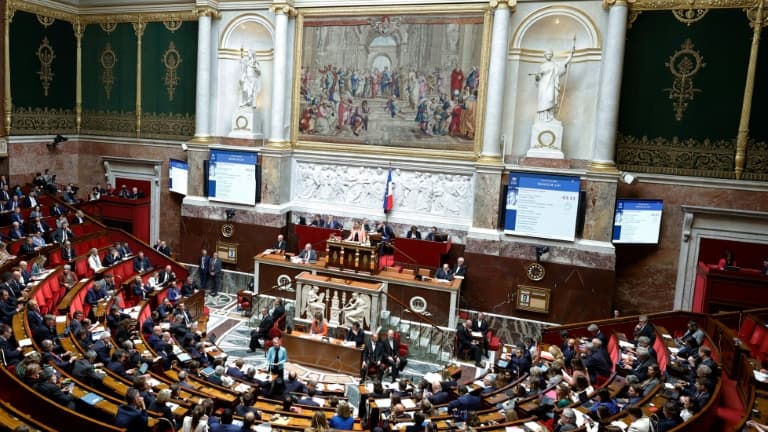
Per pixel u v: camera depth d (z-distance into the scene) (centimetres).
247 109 2111
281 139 2072
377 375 1453
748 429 864
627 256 1800
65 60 2327
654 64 1728
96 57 2356
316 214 2073
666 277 1773
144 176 2361
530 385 1216
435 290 1727
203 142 2130
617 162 1788
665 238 1764
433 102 1933
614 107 1703
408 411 1088
